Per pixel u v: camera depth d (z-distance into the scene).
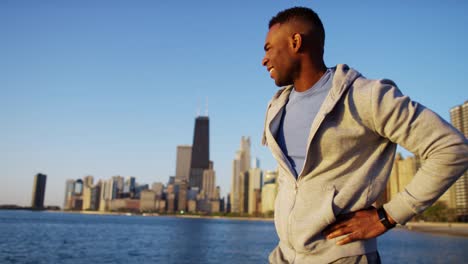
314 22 2.04
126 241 44.66
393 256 30.20
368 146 1.84
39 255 28.39
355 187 1.78
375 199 1.80
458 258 28.61
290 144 2.02
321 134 1.81
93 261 25.73
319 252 1.78
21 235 49.91
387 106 1.70
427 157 1.68
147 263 25.16
